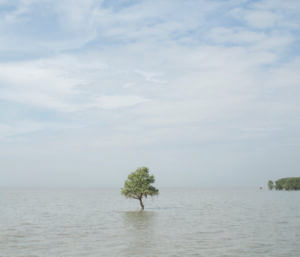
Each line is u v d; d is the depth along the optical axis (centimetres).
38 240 5369
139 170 9944
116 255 4272
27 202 16925
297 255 4231
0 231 6388
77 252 4462
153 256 4206
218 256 4188
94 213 10281
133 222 7712
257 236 5641
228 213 10069
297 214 9594
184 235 5775
